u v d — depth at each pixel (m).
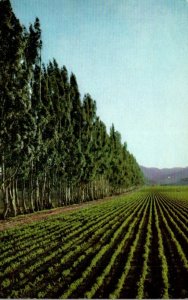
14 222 34.22
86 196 80.00
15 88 35.41
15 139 35.72
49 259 18.19
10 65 35.09
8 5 34.78
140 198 84.19
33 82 42.19
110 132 102.31
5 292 13.20
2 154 35.91
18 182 49.72
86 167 66.19
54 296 12.55
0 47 34.91
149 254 19.30
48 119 42.69
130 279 14.56
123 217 38.50
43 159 47.69
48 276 15.04
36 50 38.50
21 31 35.50
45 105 45.72
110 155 93.00
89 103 68.00
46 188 55.81
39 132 39.88
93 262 16.69
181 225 31.73
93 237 24.88
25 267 16.67
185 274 15.35
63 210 48.75
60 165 55.47
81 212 44.97
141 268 16.17
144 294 12.83
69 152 57.84
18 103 35.34
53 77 51.69
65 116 55.31
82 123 63.41
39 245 21.94
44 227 30.42
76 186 68.94
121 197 91.62
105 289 13.28
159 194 108.38
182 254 18.78
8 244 22.50
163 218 37.88
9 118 35.47
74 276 14.96
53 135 47.31
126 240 23.73
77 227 30.30
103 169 81.88
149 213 43.91
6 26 34.72
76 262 16.86
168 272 15.73
